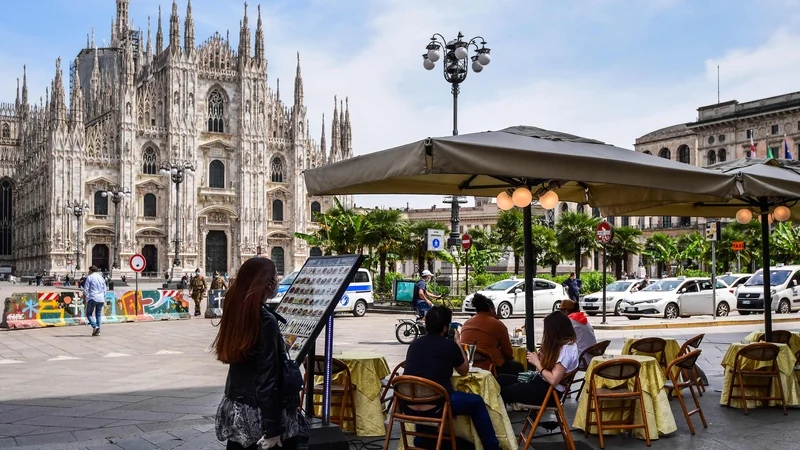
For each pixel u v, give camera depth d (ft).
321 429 26.53
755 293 116.06
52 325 95.55
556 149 30.27
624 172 29.71
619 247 197.26
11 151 442.09
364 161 29.68
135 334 85.66
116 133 296.51
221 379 51.13
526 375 32.22
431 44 101.04
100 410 40.22
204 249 304.91
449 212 441.68
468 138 29.53
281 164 325.21
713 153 316.60
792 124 286.66
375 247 155.22
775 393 39.88
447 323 29.12
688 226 335.67
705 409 39.58
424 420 27.43
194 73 303.27
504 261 209.97
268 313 19.53
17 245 413.18
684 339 78.74
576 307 42.50
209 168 309.42
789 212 45.11
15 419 38.01
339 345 74.08
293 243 322.55
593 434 34.19
